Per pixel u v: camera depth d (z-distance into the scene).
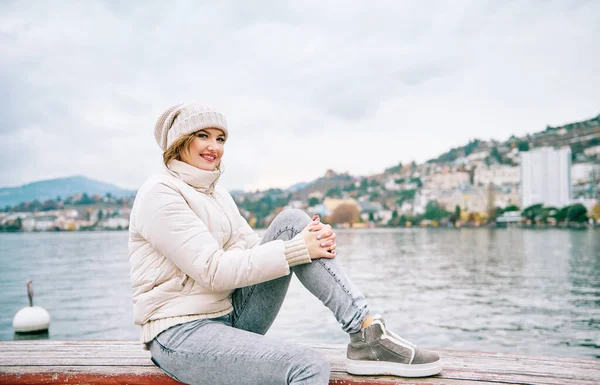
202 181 2.25
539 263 61.22
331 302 2.17
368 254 76.56
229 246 2.32
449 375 2.23
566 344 18.41
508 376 2.21
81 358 2.53
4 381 2.32
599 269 53.81
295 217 2.29
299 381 1.90
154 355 2.15
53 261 74.31
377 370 2.19
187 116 2.22
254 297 2.30
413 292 36.62
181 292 2.12
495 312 27.00
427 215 167.38
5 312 30.25
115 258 78.75
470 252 78.75
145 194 2.10
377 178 186.88
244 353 1.95
